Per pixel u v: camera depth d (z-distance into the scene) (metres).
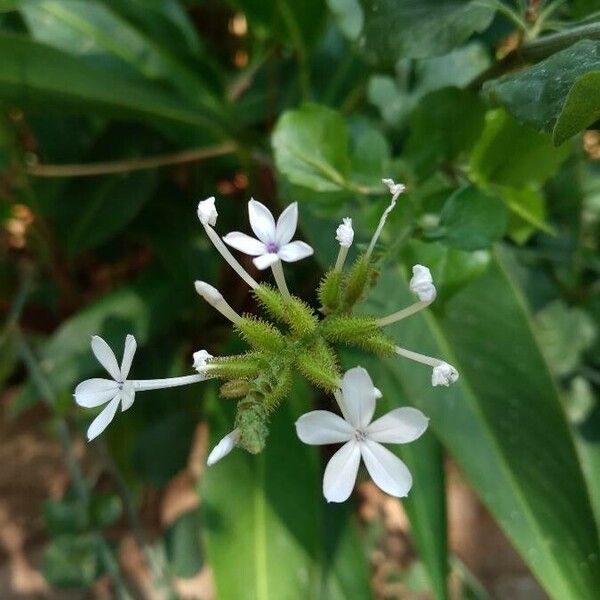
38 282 0.23
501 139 0.14
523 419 0.16
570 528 0.15
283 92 0.20
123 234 0.22
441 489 0.16
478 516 0.25
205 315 0.21
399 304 0.16
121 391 0.09
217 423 0.17
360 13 0.17
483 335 0.16
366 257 0.10
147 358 0.21
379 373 0.16
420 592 0.23
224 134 0.19
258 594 0.16
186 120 0.18
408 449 0.17
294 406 0.18
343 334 0.10
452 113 0.14
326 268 0.15
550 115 0.10
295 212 0.09
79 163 0.20
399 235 0.13
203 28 0.24
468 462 0.16
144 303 0.20
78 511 0.20
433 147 0.15
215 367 0.09
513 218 0.16
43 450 0.25
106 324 0.19
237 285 0.21
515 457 0.16
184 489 0.24
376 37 0.13
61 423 0.20
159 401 0.21
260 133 0.21
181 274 0.20
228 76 0.23
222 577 0.16
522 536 0.15
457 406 0.16
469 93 0.14
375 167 0.15
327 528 0.19
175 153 0.20
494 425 0.16
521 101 0.11
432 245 0.13
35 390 0.20
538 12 0.13
